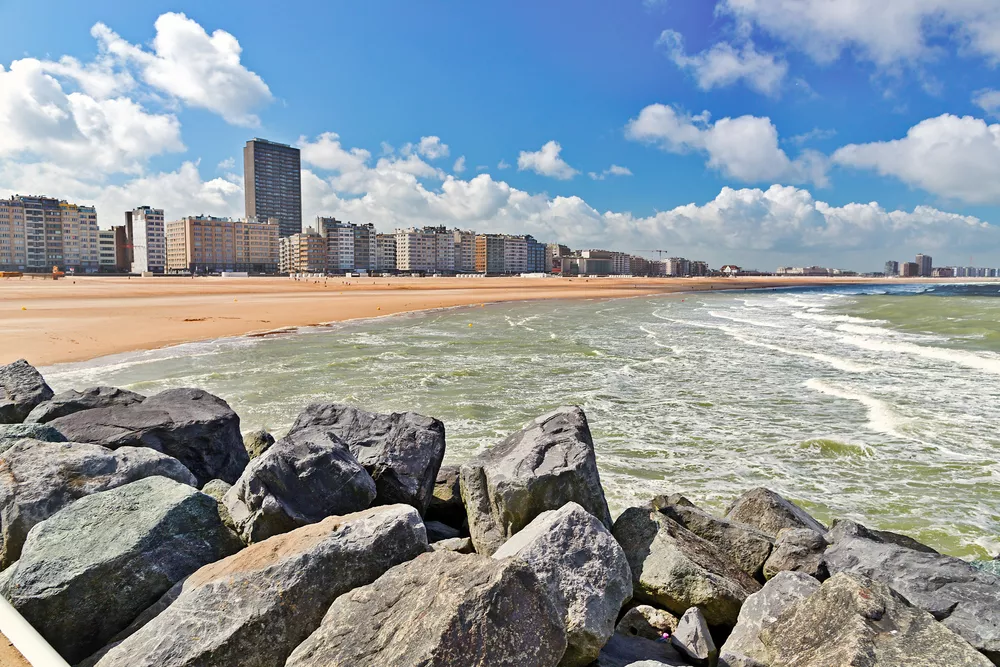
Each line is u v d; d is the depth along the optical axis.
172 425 6.58
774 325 33.50
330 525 3.75
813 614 3.65
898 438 10.68
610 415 12.26
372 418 6.20
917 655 3.04
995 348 21.73
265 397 13.34
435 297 64.56
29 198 159.88
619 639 4.04
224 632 3.13
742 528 5.50
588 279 186.88
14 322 28.83
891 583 4.46
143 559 3.85
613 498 7.83
